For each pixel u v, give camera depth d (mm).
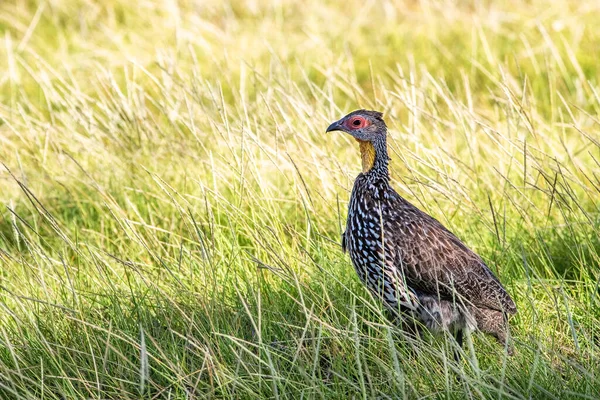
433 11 21609
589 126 14797
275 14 21516
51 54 19641
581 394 7164
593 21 19375
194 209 11125
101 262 9867
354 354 8031
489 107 16281
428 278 8406
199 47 19016
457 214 10977
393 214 8578
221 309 8727
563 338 8727
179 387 7746
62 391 7590
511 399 7336
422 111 11930
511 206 11188
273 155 11875
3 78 17234
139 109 13305
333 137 12922
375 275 8695
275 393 7203
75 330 8453
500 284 8656
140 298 8891
